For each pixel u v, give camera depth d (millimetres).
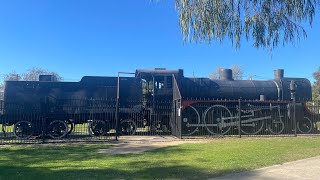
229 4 7566
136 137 17578
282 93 21016
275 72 22375
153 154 11719
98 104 18750
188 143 14773
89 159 10828
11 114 17375
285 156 10672
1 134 18422
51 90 18797
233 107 19625
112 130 19734
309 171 8398
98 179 7879
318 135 18891
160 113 19219
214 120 19000
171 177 7984
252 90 20766
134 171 8727
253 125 19484
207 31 7688
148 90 19609
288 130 19953
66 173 8555
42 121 16500
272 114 19922
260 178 7746
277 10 7492
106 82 19594
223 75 21297
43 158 11078
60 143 15188
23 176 8227
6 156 11516
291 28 7562
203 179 7758
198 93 19984
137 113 19000
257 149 12367
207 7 7609
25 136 17234
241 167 8953
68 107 18391
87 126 18797
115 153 12156
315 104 20922
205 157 10703
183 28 7766
